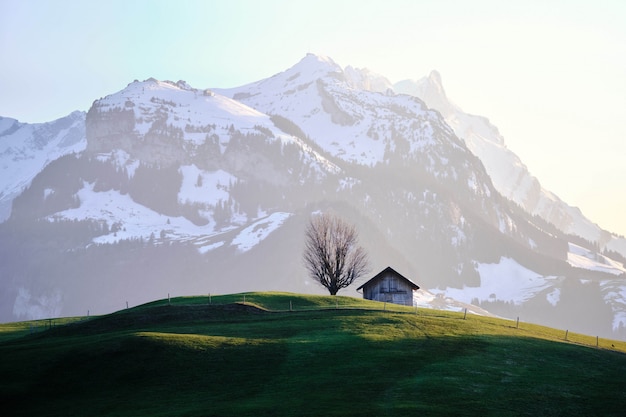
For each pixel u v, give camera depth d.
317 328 98.31
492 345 91.88
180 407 70.50
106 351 85.00
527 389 75.38
